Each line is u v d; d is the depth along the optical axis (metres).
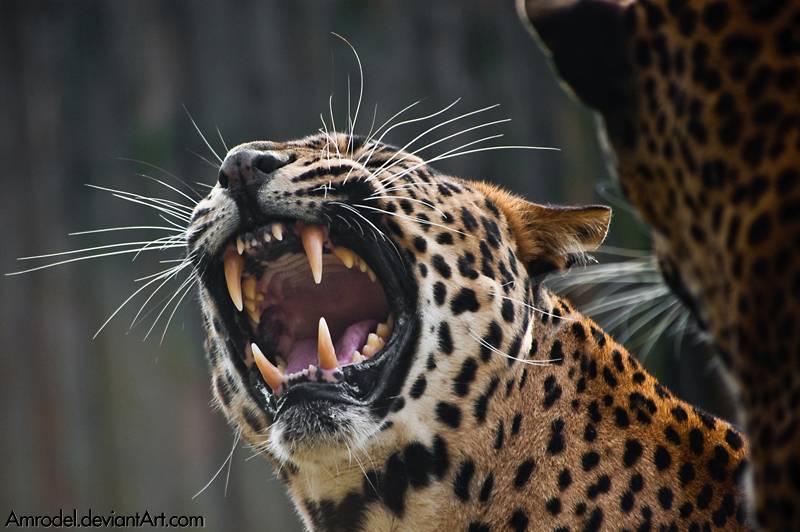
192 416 24.42
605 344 7.50
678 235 3.62
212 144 25.64
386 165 7.69
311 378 7.03
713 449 7.05
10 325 24.22
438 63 26.23
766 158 3.09
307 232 7.40
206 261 7.53
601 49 3.62
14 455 23.73
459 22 26.41
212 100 25.73
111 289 24.70
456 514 6.95
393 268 7.27
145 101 25.61
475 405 7.05
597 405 7.06
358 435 6.85
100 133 25.56
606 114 3.74
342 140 7.96
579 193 25.78
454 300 7.20
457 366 7.09
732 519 6.79
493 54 26.47
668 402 7.33
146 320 24.50
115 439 24.08
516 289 7.54
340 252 7.66
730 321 3.24
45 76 25.48
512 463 6.98
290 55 25.94
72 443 24.03
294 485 7.44
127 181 25.36
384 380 7.07
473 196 7.99
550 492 6.84
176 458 24.25
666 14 3.42
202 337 24.70
